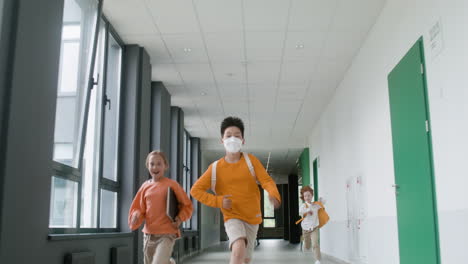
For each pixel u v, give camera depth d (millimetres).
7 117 3295
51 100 3986
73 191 5121
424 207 4582
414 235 4891
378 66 6340
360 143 7480
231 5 6016
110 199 6617
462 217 3748
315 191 13398
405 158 5176
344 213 8961
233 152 2887
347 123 8562
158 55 7781
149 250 3938
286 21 6496
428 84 4500
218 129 13859
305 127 13797
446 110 4070
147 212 3943
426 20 4520
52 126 4000
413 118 4887
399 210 5414
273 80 9156
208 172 2973
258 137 15242
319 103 10953
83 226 5617
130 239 6633
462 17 3705
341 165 9219
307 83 9367
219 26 6660
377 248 6453
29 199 3578
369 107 6867
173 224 3908
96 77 6074
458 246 3830
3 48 3318
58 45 4145
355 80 7844
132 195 6895
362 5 6035
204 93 10047
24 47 3520
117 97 7027
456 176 3869
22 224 3465
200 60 8031
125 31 6816
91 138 5922
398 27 5418
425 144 4547
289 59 7992
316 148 13133
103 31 6262
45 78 3875
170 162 10859
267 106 11219
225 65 8281
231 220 2918
